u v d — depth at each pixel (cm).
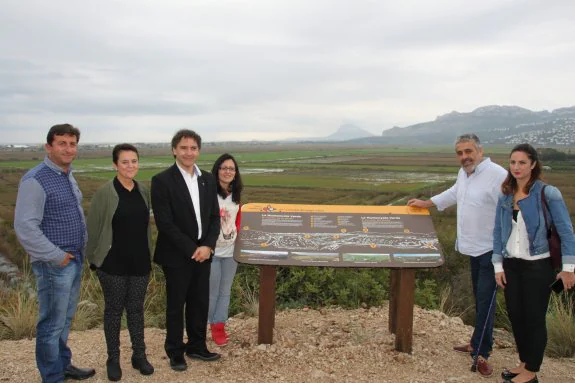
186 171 403
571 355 455
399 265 411
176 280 397
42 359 353
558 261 357
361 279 616
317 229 443
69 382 373
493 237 391
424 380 382
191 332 420
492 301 407
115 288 374
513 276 374
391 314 464
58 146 344
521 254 367
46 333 350
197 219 403
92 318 539
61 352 376
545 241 361
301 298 602
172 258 397
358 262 412
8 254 1745
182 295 400
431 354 431
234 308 589
